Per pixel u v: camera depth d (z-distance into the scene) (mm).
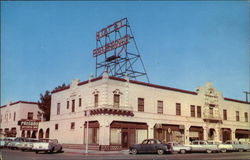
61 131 43562
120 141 36031
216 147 35406
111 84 36531
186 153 33062
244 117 55500
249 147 39500
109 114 35500
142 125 39000
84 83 40125
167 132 41906
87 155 28344
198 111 47188
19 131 56062
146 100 40188
